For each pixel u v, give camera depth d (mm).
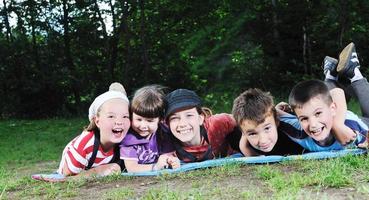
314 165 1951
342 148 2258
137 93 2305
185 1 10008
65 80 10781
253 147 2289
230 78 9602
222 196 1626
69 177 2291
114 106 2258
